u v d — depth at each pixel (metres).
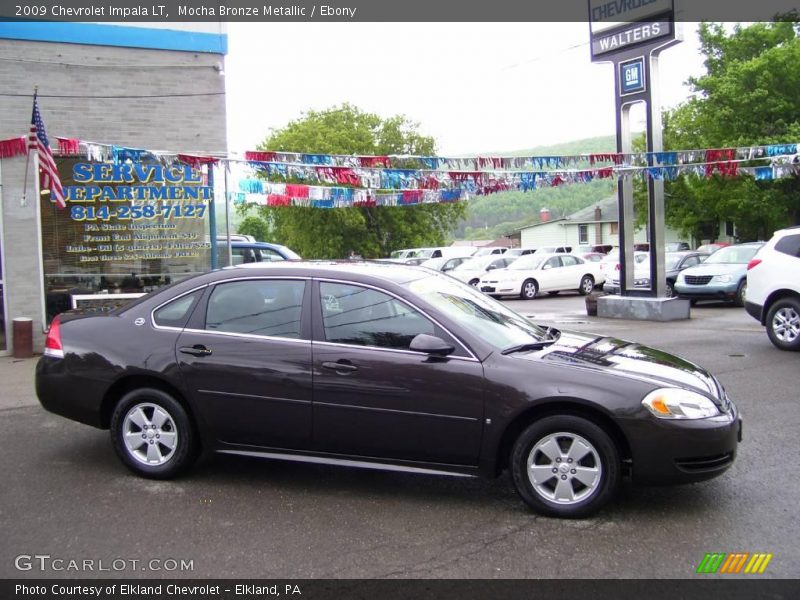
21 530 4.41
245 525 4.48
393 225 44.56
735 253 18.62
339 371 4.85
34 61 10.63
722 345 11.31
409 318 4.89
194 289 5.40
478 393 4.61
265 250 14.34
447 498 4.93
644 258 24.20
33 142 9.23
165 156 9.38
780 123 29.97
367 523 4.51
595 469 4.47
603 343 5.45
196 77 11.41
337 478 5.35
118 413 5.33
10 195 10.52
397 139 43.16
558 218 62.78
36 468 5.58
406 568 3.90
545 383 4.52
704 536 4.25
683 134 35.72
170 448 5.25
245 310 5.23
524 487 4.60
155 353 5.25
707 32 34.69
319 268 5.25
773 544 4.14
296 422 4.96
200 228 11.35
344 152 40.00
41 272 10.73
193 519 4.57
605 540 4.21
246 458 5.82
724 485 5.09
